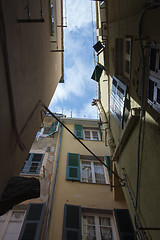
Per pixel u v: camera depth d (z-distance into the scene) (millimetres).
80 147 8586
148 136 2588
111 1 4363
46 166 7172
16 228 5121
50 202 5586
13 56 2463
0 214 2133
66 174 6762
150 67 2240
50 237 4832
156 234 2314
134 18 2672
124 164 4164
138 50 2721
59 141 8672
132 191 3473
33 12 3771
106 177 7152
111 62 4867
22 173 6770
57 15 7680
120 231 5047
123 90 3779
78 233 4902
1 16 2027
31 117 3334
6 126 2223
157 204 2289
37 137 8992
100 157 8164
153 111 2357
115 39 4004
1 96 2059
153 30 2014
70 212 5441
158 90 2084
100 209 5738
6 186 2221
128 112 3596
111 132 5812
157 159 2289
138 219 2984
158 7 1801
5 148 2197
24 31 3084
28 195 2299
